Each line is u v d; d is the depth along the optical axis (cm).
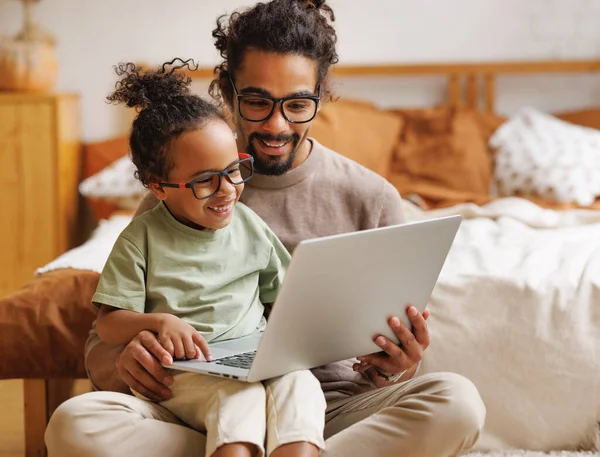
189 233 138
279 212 153
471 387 128
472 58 357
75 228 350
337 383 145
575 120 344
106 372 150
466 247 214
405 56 358
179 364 125
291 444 117
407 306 133
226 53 155
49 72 335
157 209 140
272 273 146
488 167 321
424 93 359
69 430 123
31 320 188
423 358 182
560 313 180
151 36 357
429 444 124
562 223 260
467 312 183
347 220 154
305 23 146
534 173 306
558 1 354
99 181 317
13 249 332
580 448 180
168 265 136
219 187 134
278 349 120
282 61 143
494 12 355
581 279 184
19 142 327
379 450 125
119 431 124
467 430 124
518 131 325
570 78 357
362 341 132
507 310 182
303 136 149
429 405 125
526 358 180
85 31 358
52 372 189
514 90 358
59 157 327
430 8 355
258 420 119
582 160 305
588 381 178
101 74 360
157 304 136
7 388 253
